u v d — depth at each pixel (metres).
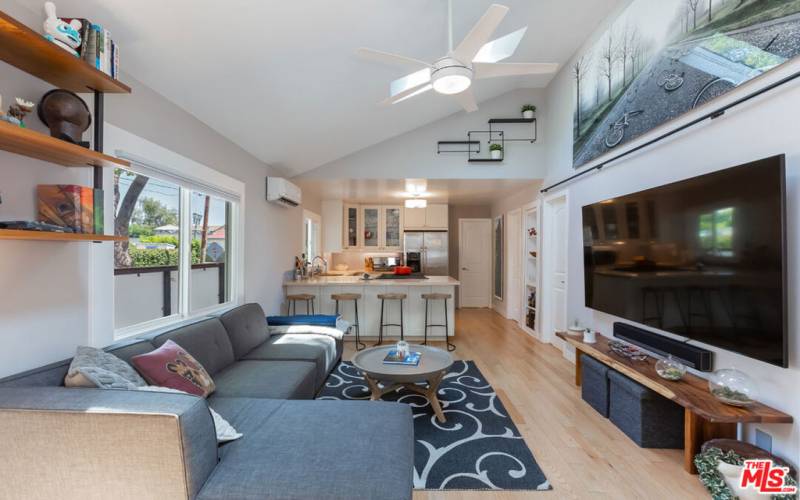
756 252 1.81
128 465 1.17
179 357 1.96
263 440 1.54
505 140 4.84
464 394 3.19
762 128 1.91
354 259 7.81
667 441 2.33
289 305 5.13
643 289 2.66
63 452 1.17
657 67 2.65
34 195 1.58
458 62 2.12
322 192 6.20
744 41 1.99
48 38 1.39
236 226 3.58
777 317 1.71
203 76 2.41
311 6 2.15
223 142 3.29
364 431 1.63
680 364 2.32
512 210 6.41
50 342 1.67
